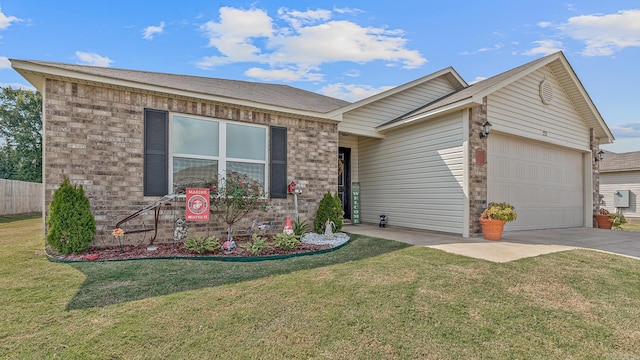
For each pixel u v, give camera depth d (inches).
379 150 410.6
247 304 129.6
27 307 123.9
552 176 405.7
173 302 130.3
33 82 225.3
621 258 209.2
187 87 271.1
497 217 281.6
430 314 123.0
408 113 408.2
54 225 203.2
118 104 233.3
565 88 406.9
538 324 116.6
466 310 127.1
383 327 112.6
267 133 297.7
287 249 228.5
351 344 101.5
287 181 306.3
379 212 408.2
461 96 324.5
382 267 183.2
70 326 109.5
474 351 98.8
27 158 1187.3
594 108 420.5
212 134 270.8
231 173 277.9
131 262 191.0
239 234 278.2
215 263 192.5
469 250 229.9
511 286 153.9
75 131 219.9
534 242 271.0
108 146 229.0
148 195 240.8
